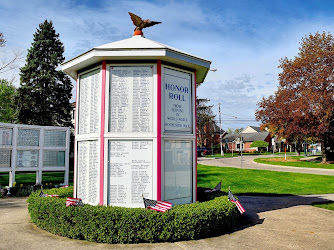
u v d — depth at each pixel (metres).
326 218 8.05
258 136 71.62
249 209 9.36
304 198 11.73
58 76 33.25
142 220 5.60
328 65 27.27
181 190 7.11
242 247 5.45
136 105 6.88
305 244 5.71
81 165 7.42
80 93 7.81
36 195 7.61
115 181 6.69
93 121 7.25
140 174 6.66
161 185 6.61
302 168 25.67
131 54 6.61
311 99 26.20
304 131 26.62
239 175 19.56
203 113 57.75
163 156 6.76
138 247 5.34
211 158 41.44
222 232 6.41
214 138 62.38
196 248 5.31
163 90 6.96
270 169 24.84
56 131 13.70
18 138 12.73
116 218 5.62
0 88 34.44
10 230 6.48
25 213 8.47
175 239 5.70
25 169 12.81
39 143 13.23
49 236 6.04
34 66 32.12
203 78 9.02
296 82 28.78
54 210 6.22
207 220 6.01
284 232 6.57
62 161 13.74
